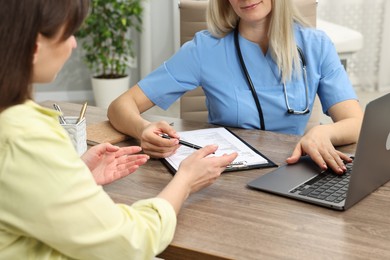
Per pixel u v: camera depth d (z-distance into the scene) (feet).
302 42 5.70
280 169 4.20
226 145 4.68
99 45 12.80
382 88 14.32
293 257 2.98
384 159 3.81
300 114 5.58
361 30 13.80
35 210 2.57
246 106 5.49
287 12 5.32
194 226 3.34
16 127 2.59
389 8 13.58
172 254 3.16
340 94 5.55
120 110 5.19
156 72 5.68
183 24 6.77
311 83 5.63
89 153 3.91
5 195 2.58
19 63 2.55
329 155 4.26
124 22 12.37
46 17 2.52
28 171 2.55
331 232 3.24
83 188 2.68
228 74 5.56
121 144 4.91
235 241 3.15
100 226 2.73
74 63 13.53
